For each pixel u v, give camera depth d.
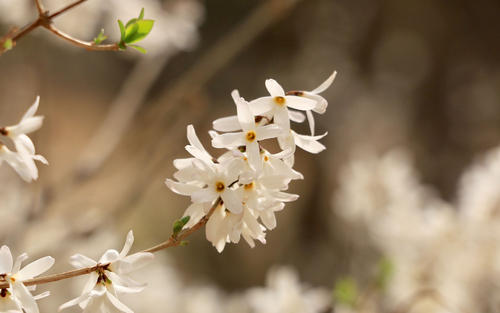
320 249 1.74
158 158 0.97
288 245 1.89
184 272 1.72
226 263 1.84
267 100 0.47
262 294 0.73
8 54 1.16
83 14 0.86
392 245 0.92
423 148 2.39
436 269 0.87
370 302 0.83
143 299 1.11
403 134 2.35
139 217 1.85
